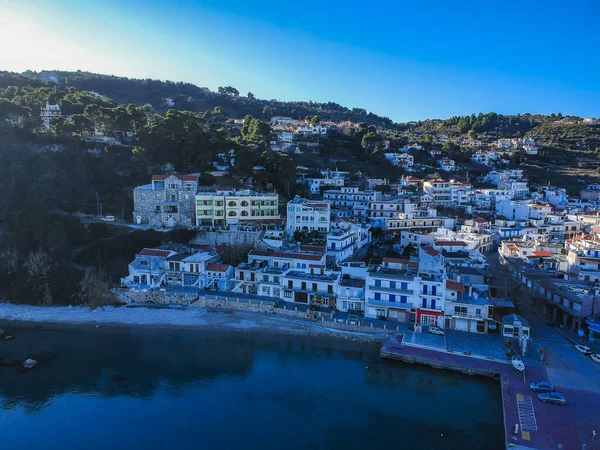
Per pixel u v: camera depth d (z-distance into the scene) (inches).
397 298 3307.1
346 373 2714.1
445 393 2493.8
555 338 3031.5
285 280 3656.5
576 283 3597.4
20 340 3161.9
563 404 2267.5
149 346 3065.9
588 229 6053.2
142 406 2397.9
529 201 7037.4
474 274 3457.2
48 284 3796.8
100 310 3624.5
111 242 4315.9
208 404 2413.9
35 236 4205.2
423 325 3193.9
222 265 3937.0
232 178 5974.4
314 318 3417.8
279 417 2301.9
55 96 7317.9
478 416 2290.8
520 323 2989.7
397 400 2436.0
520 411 2217.0
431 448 2065.7
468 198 7386.8
